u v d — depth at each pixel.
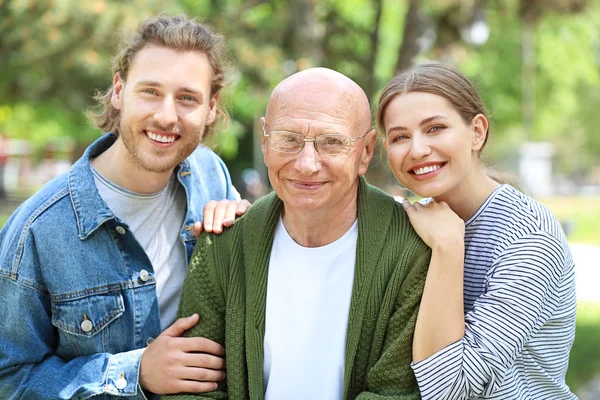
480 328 1.97
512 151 28.53
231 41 6.31
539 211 2.12
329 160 2.05
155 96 2.32
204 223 2.35
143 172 2.40
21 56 8.38
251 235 2.25
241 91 7.41
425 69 2.21
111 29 6.34
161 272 2.51
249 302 2.19
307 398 2.13
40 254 2.31
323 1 7.22
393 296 2.10
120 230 2.39
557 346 2.21
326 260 2.18
